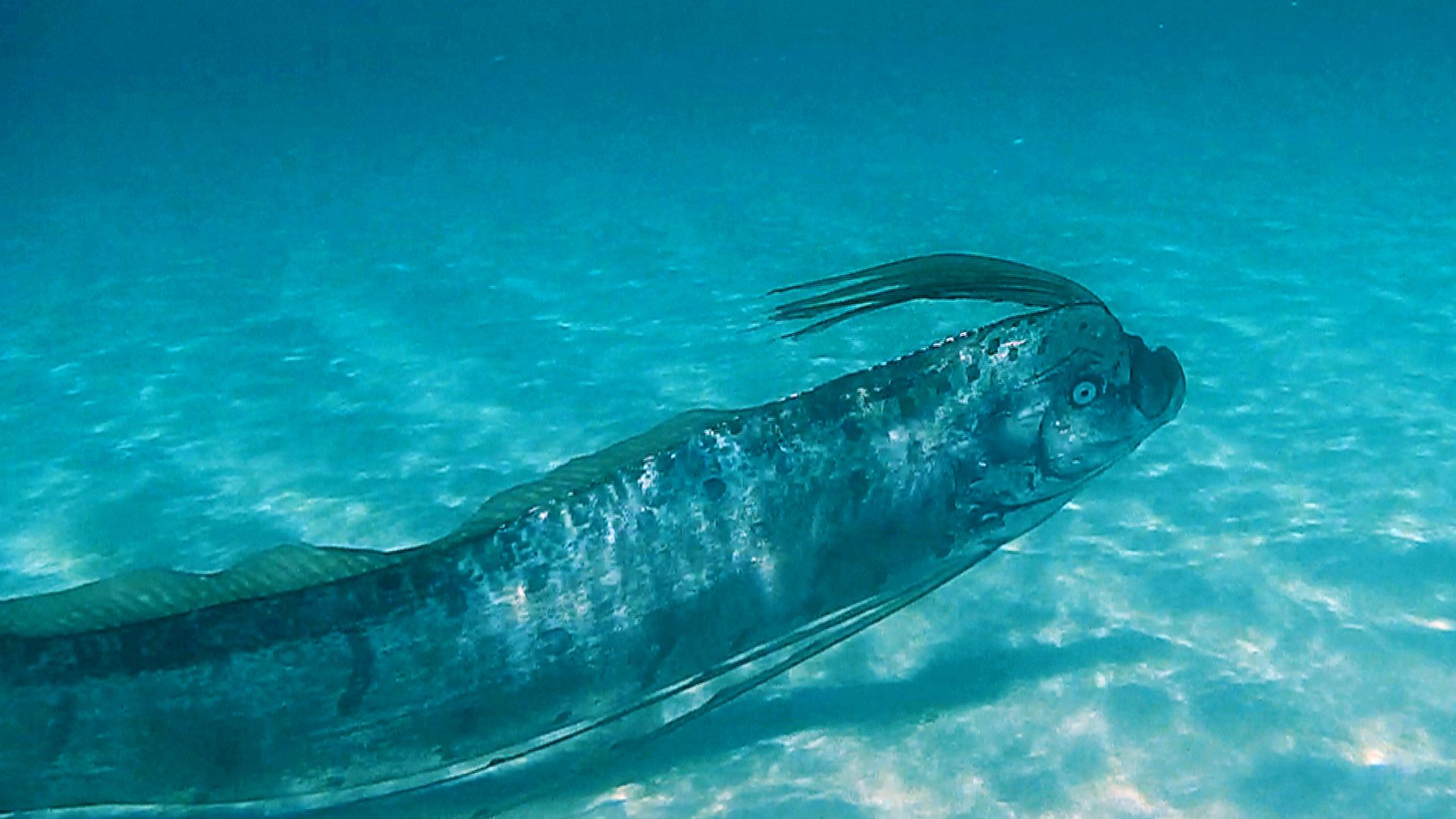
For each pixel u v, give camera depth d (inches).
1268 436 108.6
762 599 75.0
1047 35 904.3
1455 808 73.9
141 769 71.5
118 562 102.1
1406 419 110.0
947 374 76.0
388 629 71.6
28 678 70.1
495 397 133.1
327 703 71.6
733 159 353.7
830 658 86.0
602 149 401.1
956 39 952.3
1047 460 76.2
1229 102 411.8
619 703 74.9
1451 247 175.9
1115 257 188.1
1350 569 90.5
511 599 72.5
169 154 490.6
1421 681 81.0
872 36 1075.3
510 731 74.1
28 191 389.4
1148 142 330.6
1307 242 187.6
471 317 174.7
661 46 1186.0
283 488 111.4
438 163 394.3
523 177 343.0
